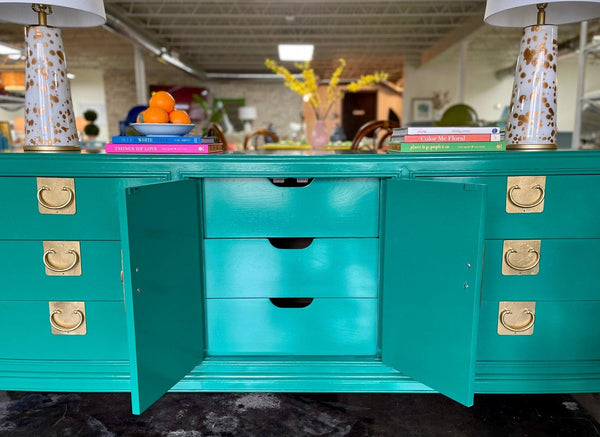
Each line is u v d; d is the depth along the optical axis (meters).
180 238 1.19
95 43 9.09
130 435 1.25
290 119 13.31
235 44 9.30
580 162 1.19
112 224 1.25
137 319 1.01
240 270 1.33
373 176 1.22
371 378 1.33
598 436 1.24
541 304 1.28
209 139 1.34
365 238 1.30
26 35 1.32
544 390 1.32
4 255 1.28
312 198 1.28
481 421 1.31
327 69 13.34
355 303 1.34
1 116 11.78
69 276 1.29
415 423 1.30
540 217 1.23
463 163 1.20
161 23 8.00
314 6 6.84
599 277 1.27
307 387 1.34
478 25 6.60
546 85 1.36
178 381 1.24
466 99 10.97
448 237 1.09
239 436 1.24
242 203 1.28
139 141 1.24
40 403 1.41
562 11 1.45
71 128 1.38
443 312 1.13
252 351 1.37
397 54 10.56
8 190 1.24
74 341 1.33
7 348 1.33
